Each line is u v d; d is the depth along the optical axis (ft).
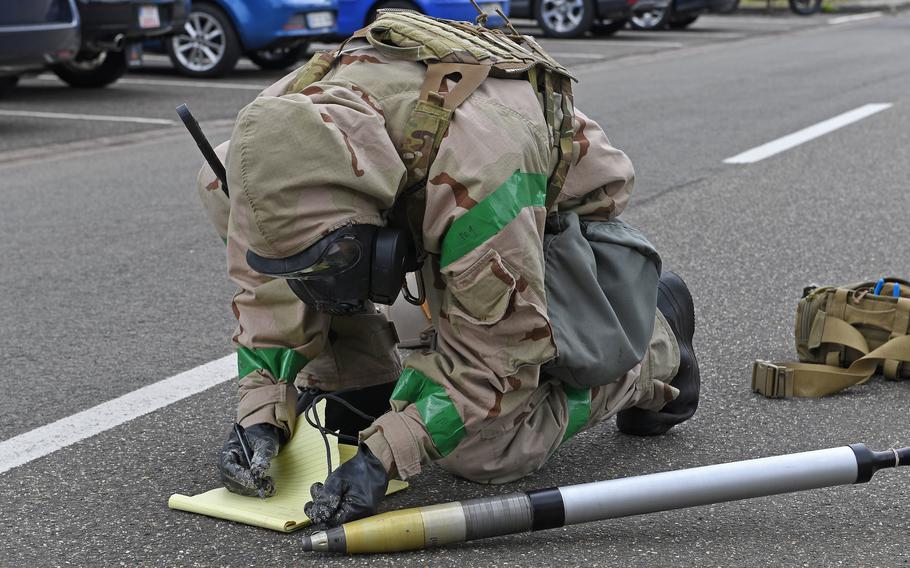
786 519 8.02
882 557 7.47
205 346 12.45
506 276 7.23
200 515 8.20
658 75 38.19
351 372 9.06
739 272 14.93
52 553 7.78
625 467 8.98
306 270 7.01
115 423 10.21
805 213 18.21
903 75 36.78
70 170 23.13
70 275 15.47
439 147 7.22
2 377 11.55
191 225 18.31
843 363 10.84
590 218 8.44
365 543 7.27
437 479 8.64
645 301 8.38
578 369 7.93
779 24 63.05
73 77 34.94
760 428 9.82
